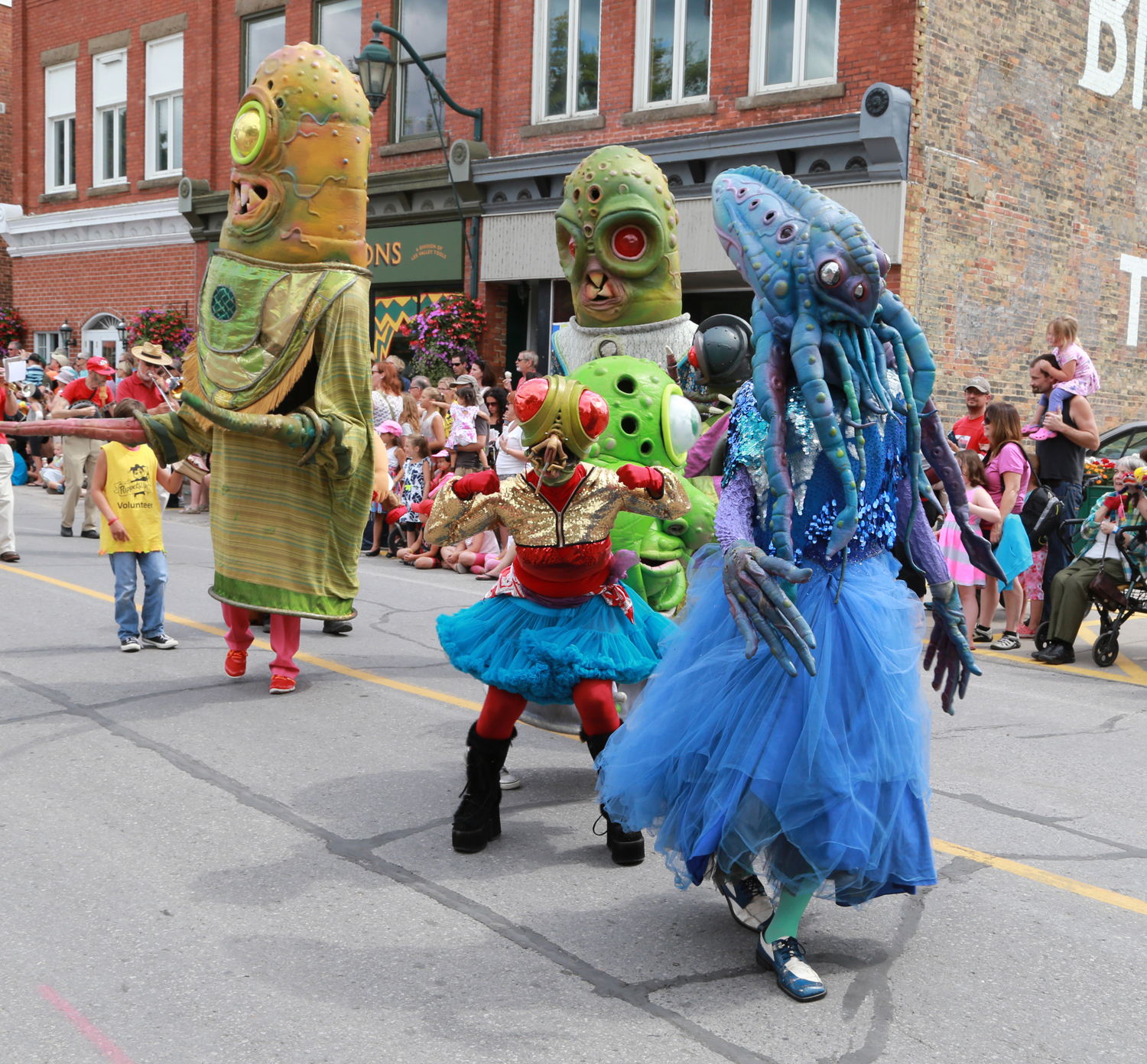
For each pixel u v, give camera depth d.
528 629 4.19
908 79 12.24
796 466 3.22
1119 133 14.88
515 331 16.45
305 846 4.27
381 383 12.48
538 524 4.09
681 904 3.84
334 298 6.36
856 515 3.15
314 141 6.35
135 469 7.39
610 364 5.02
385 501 6.59
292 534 6.42
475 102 16.16
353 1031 3.00
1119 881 4.15
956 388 13.13
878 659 3.17
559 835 4.46
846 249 3.12
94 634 8.00
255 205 6.43
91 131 22.72
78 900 3.77
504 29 15.90
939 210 12.69
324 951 3.45
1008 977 3.38
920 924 3.74
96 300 22.83
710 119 13.93
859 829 3.05
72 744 5.45
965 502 3.56
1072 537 8.84
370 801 4.78
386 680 6.95
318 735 5.71
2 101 27.39
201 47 20.19
